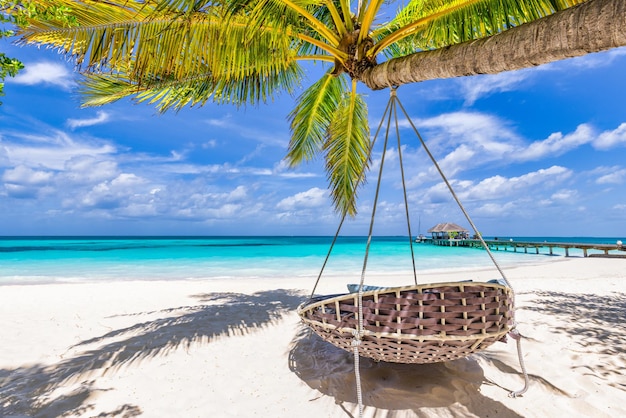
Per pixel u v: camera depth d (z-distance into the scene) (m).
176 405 2.54
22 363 3.33
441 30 3.47
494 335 2.17
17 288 8.04
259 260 19.59
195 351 3.60
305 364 3.22
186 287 8.32
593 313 4.90
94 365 3.24
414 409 2.40
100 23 2.96
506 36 2.15
